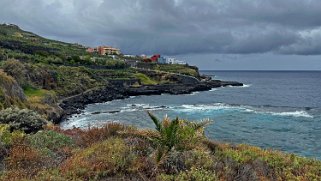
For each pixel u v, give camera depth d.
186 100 80.81
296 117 50.00
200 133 11.37
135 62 153.50
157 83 116.69
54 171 9.02
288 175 10.24
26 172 9.11
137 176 8.91
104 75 105.25
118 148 10.29
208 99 83.88
